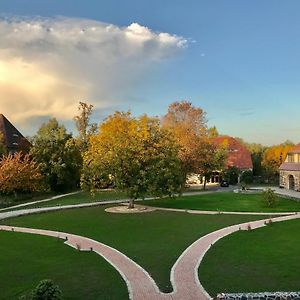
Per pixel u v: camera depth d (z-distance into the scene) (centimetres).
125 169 4378
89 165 4541
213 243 2775
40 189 6319
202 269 2169
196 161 6819
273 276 2041
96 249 2633
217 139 10019
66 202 5306
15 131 7631
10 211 4434
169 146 4562
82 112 8425
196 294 1791
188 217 3928
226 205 4866
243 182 8431
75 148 7088
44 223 3650
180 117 7438
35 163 6216
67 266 2247
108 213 4222
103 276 2062
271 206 4703
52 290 1551
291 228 3309
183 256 2439
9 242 2861
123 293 1817
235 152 9738
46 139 6750
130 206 4597
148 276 2061
